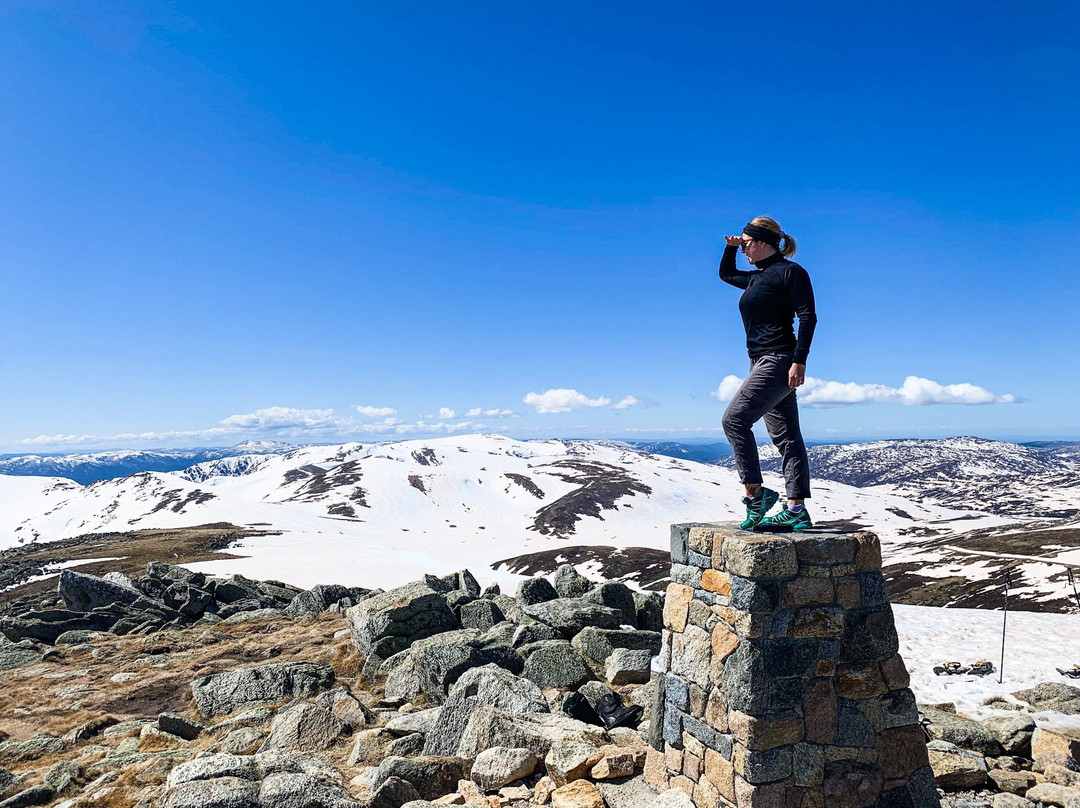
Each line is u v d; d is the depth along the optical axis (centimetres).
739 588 693
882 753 702
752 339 754
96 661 2433
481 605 2228
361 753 1134
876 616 720
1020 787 973
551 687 1463
